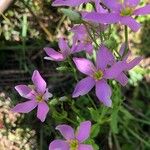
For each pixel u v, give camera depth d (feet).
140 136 0.67
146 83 0.71
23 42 0.69
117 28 0.70
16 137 0.60
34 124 0.62
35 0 0.70
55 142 0.46
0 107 0.61
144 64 0.71
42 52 0.70
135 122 0.68
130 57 0.71
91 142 0.54
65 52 0.50
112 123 0.60
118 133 0.67
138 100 0.70
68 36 0.71
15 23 0.69
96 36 0.51
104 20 0.40
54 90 0.67
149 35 0.73
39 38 0.71
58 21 0.71
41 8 0.70
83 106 0.66
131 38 0.73
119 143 0.66
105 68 0.44
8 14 0.69
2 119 0.60
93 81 0.44
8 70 0.68
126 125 0.66
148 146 0.66
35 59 0.70
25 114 0.61
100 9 0.45
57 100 0.49
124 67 0.43
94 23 0.45
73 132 0.46
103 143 0.65
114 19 0.41
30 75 0.68
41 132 0.62
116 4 0.42
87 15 0.40
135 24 0.40
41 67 0.69
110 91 0.43
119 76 0.45
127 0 0.42
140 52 0.72
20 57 0.69
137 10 0.42
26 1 0.70
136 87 0.70
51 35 0.71
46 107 0.47
